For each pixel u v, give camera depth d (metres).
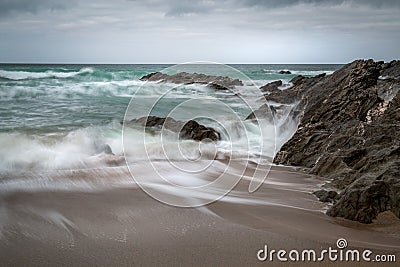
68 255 3.72
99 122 10.92
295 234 4.33
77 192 5.39
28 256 3.68
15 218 4.50
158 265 3.58
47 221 4.45
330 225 4.69
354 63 11.85
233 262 3.67
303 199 5.73
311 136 8.68
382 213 4.91
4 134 8.49
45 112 12.88
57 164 6.70
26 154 7.16
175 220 4.57
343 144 7.96
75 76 24.39
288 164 8.09
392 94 10.56
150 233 4.22
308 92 12.23
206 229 4.37
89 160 6.94
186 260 3.68
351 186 5.25
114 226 4.37
